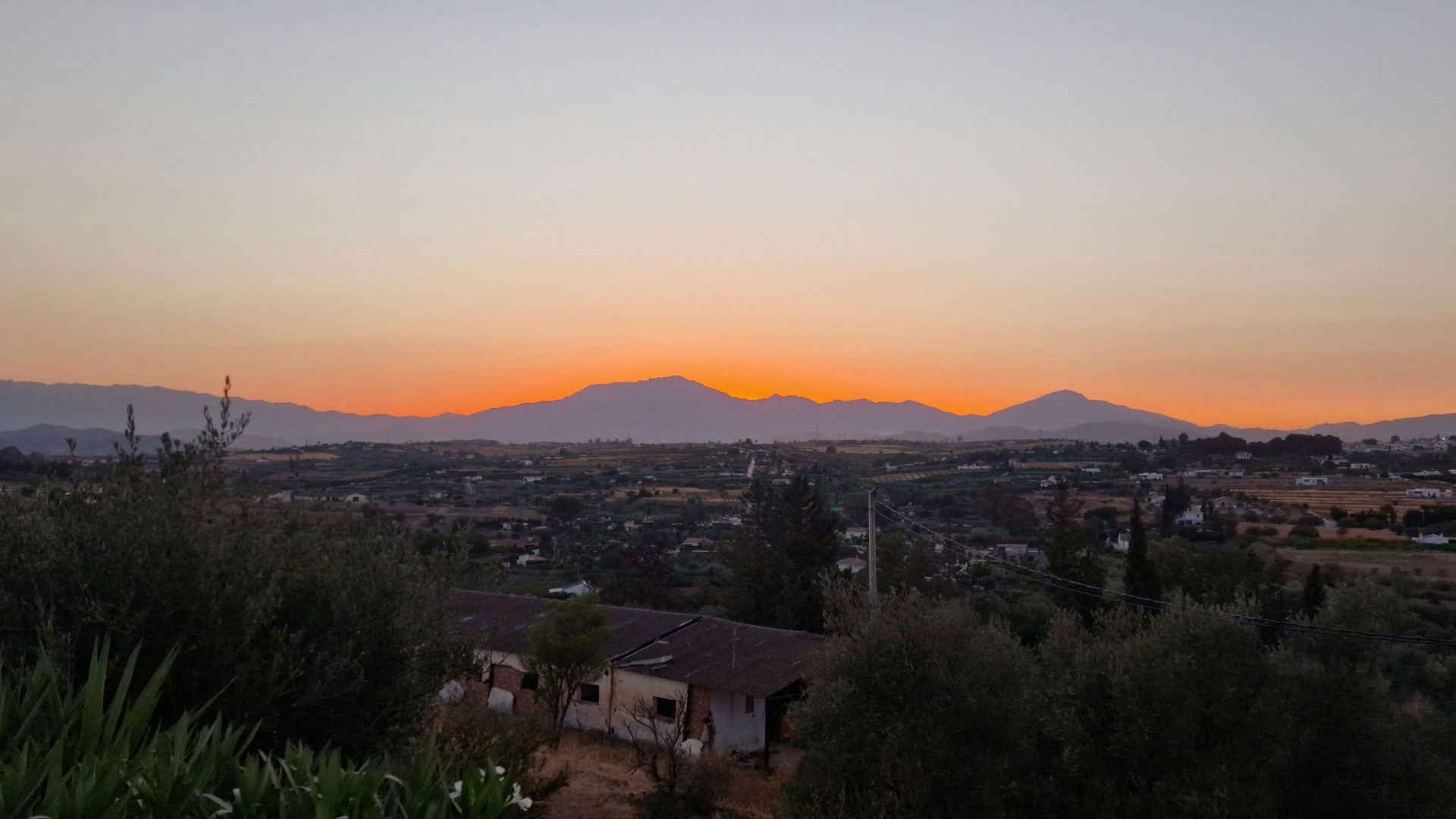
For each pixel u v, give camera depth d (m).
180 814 4.93
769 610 42.09
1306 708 13.38
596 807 16.92
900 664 14.08
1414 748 13.15
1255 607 15.60
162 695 7.54
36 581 7.48
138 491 8.29
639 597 45.66
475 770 5.82
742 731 25.30
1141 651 14.20
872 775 13.47
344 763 8.06
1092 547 46.97
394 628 9.23
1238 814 12.27
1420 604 30.94
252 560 8.17
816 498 44.69
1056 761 14.18
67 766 5.48
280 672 7.99
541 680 25.16
